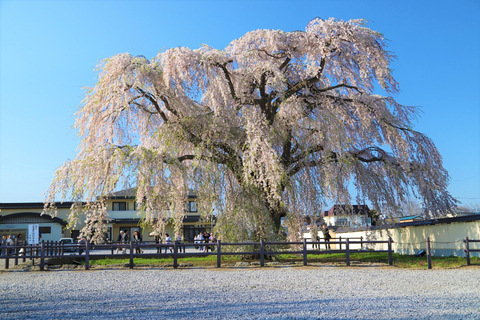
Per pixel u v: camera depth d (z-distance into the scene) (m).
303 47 17.09
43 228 39.59
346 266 15.05
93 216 15.98
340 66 17.61
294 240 17.47
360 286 10.00
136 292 9.23
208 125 16.38
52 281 11.48
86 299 8.32
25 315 6.73
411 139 18.48
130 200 42.69
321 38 16.66
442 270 13.29
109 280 11.55
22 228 39.28
